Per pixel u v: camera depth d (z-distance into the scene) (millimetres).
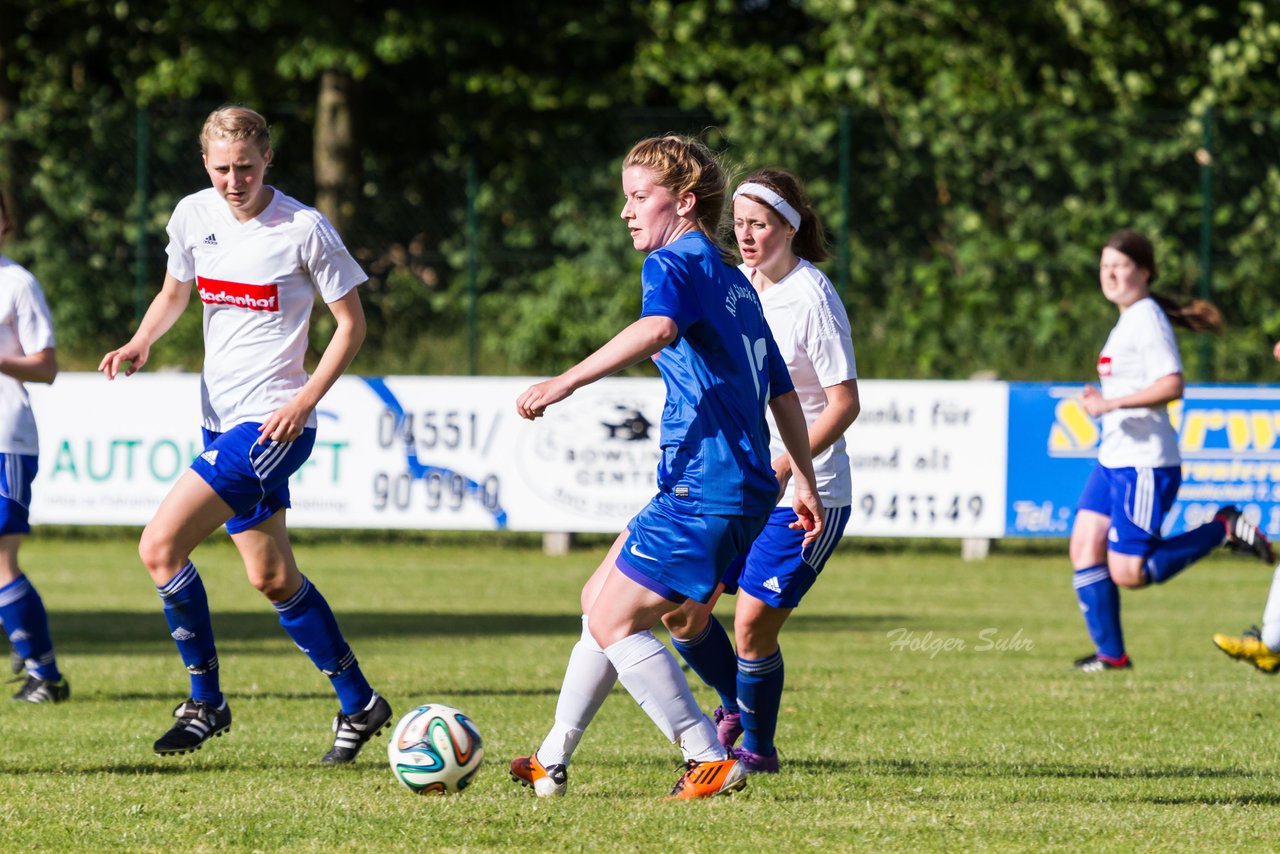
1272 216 64562
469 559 54406
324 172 73375
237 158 18750
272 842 14789
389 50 72625
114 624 38000
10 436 24812
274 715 24125
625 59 81875
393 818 15758
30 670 25484
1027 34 75250
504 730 22375
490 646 33844
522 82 77688
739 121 67812
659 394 50969
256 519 19375
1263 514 50062
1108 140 66125
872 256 67188
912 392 50469
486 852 14375
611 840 14789
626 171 16094
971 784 18266
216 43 79500
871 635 36438
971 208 67062
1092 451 50000
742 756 19203
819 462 18656
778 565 18469
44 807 16391
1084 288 65375
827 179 67688
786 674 29516
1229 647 26797
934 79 75000
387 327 65500
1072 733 22406
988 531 50250
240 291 19328
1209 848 14828
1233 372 61875
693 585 15633
